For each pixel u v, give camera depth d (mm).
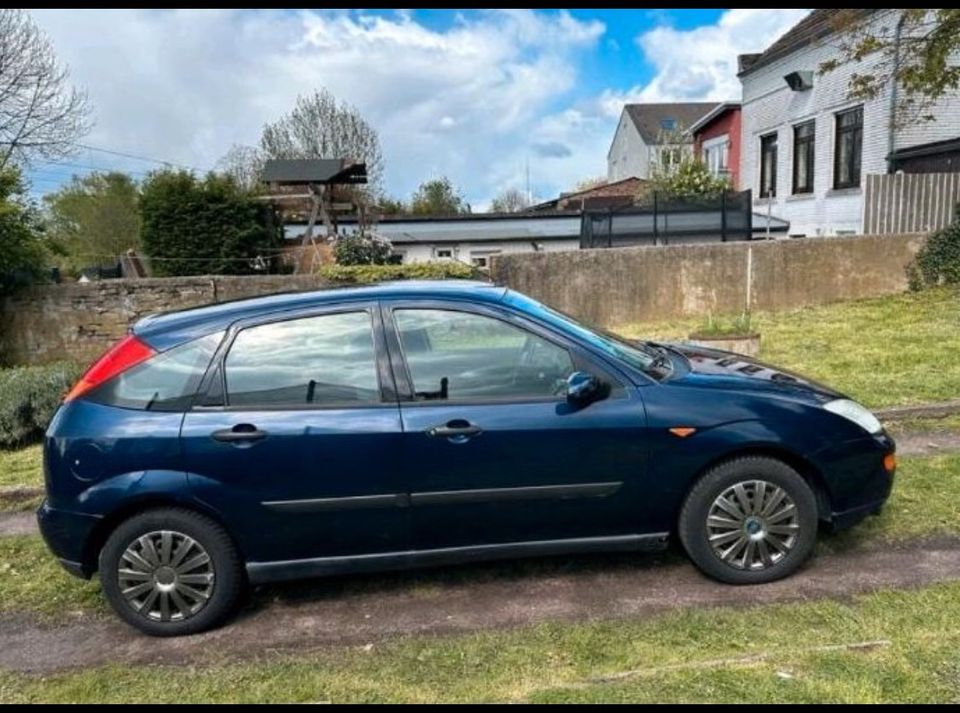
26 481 5188
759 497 3137
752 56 22000
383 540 3066
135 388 3027
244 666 2768
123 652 2941
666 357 3613
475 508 3051
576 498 3080
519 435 2996
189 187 17125
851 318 9633
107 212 32594
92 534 2971
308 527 3014
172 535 2996
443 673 2629
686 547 3180
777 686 2402
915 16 10312
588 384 3020
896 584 3059
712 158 26141
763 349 7902
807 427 3125
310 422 2963
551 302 10703
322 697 2523
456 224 28625
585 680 2520
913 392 5844
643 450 3064
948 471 4246
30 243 9555
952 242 10766
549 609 3053
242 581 3104
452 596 3225
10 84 17453
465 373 3100
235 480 2951
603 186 41094
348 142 38406
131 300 10055
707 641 2723
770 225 18328
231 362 3047
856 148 15539
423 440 2973
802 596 3023
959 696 2307
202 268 17062
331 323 3115
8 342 9734
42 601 3404
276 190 21219
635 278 10891
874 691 2346
